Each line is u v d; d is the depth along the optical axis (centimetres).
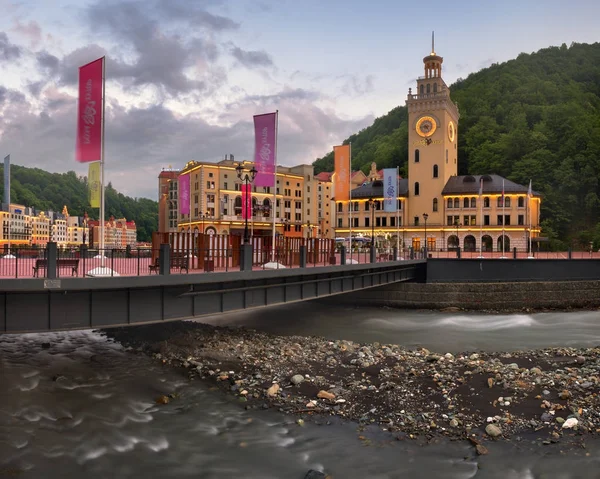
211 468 1233
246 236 2816
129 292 1853
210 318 3675
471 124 15812
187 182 5481
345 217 10738
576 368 2075
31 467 1212
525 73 18625
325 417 1551
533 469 1211
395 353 2444
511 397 1683
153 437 1404
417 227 9894
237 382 1884
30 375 1897
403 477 1182
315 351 2466
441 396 1714
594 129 13900
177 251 2300
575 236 11969
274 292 2588
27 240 13025
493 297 4709
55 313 1681
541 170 12912
